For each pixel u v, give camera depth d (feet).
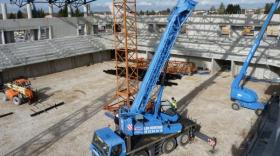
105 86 101.09
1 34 114.42
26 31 126.82
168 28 51.16
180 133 57.93
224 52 114.62
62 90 97.50
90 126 69.10
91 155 56.44
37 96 88.84
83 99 88.17
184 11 50.85
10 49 113.80
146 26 153.17
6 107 82.79
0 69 102.42
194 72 114.83
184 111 77.10
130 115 51.42
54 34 133.69
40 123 71.56
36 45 122.62
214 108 79.05
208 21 132.57
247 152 53.78
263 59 103.81
